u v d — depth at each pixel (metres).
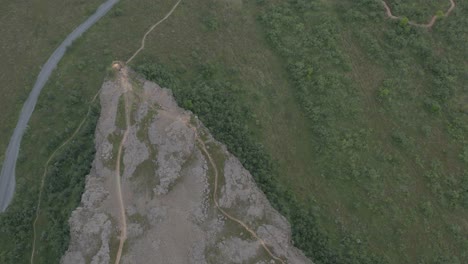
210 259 60.72
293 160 76.94
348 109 78.94
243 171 70.12
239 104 80.69
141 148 68.94
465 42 81.50
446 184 73.06
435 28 83.19
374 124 77.94
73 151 76.94
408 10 84.69
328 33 85.06
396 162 75.00
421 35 83.00
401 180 73.75
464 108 77.06
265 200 68.94
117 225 64.06
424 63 81.25
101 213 65.06
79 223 64.69
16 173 78.88
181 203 64.38
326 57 83.31
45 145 79.94
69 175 75.00
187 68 84.94
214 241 62.00
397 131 76.69
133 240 62.75
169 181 65.06
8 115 83.06
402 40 82.62
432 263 68.88
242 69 84.69
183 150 67.62
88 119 78.56
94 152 74.94
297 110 80.75
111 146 71.25
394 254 69.75
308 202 73.44
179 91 80.06
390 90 79.50
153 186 65.50
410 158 75.31
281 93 82.38
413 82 80.19
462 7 84.12
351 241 70.44
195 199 64.69
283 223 67.44
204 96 79.81
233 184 66.88
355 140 76.56
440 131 76.56
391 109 78.44
